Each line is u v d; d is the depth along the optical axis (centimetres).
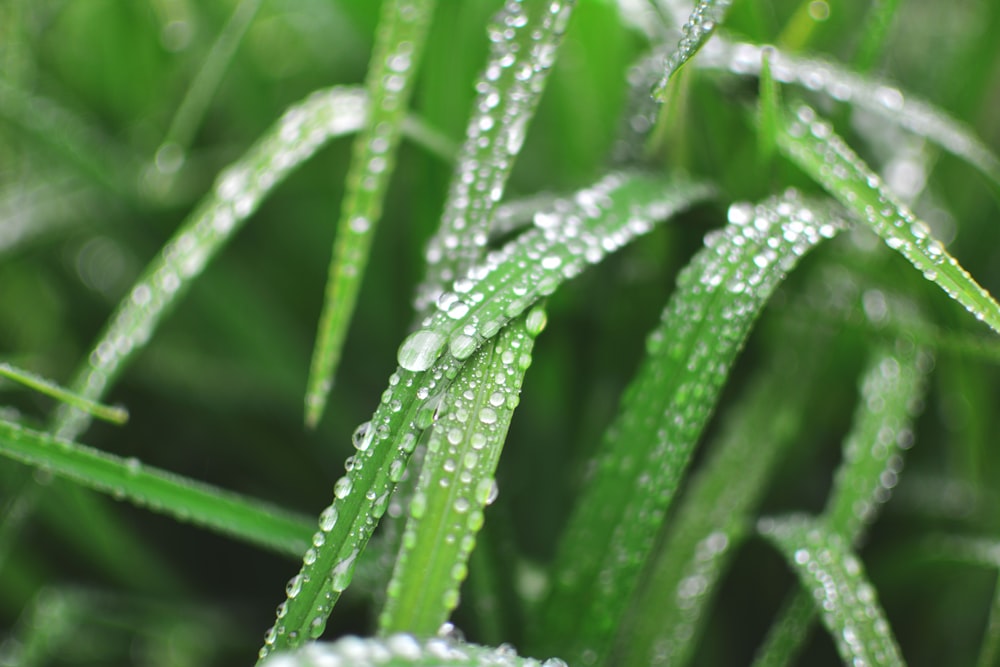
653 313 38
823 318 37
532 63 34
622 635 35
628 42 37
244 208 36
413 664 31
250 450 41
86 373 35
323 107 37
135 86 43
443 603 32
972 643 39
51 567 39
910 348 36
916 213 39
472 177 34
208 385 41
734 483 36
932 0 42
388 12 35
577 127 38
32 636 37
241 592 40
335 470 40
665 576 35
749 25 36
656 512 34
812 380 37
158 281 36
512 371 33
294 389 40
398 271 40
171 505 33
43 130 39
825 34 38
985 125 41
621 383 39
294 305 42
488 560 35
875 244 37
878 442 36
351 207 35
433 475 32
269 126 41
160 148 40
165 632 38
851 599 34
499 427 32
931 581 37
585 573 34
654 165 37
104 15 41
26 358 37
